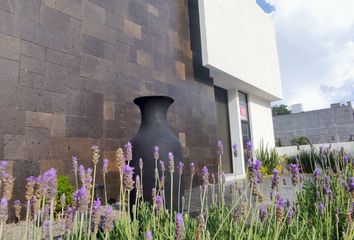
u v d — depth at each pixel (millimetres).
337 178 3334
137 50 6734
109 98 5820
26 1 4734
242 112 12531
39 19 4871
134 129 6207
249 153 2119
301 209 2812
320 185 3072
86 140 5242
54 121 4812
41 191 1444
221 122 11422
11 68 4387
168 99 3562
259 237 1856
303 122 27328
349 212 1856
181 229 1457
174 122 7508
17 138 4297
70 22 5355
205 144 8484
